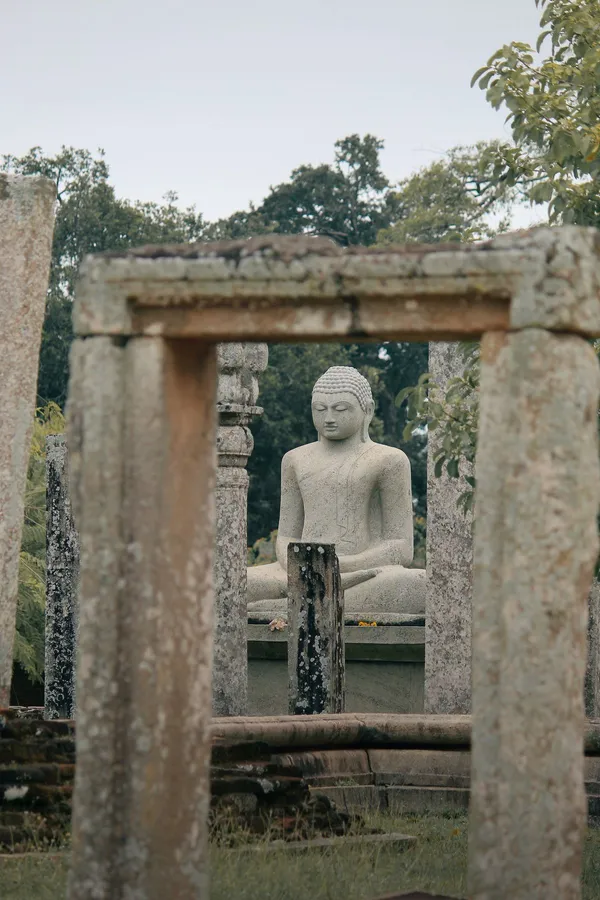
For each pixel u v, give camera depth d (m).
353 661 14.87
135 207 30.55
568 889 5.27
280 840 8.22
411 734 10.95
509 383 5.31
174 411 5.57
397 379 31.67
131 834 5.39
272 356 29.73
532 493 5.26
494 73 9.61
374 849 8.52
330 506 16.23
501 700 5.28
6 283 9.16
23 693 22.34
